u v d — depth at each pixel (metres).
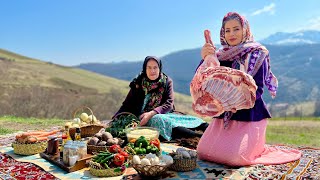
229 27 2.02
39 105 11.00
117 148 1.85
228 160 1.85
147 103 2.72
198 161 1.98
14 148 2.14
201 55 2.02
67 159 1.82
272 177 1.70
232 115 1.93
